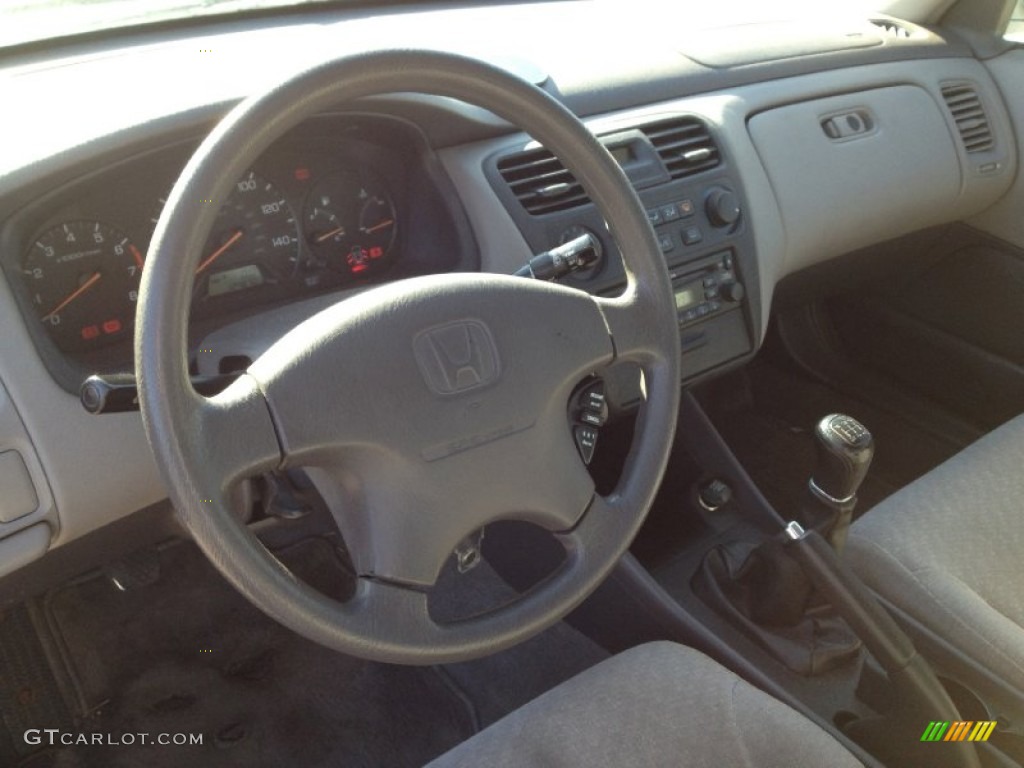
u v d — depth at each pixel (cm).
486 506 99
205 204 88
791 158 187
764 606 154
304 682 180
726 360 173
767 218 178
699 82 183
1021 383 228
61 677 171
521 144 152
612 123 164
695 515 176
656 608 158
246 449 89
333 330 93
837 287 236
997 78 230
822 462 134
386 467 94
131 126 119
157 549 161
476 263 149
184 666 179
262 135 91
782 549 151
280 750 169
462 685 181
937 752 130
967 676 132
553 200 151
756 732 112
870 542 146
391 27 187
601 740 111
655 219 160
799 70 199
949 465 162
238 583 87
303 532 190
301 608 89
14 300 114
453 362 96
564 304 105
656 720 113
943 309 239
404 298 96
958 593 136
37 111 126
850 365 256
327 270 150
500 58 163
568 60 177
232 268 141
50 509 117
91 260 126
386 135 144
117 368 130
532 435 101
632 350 111
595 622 174
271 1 180
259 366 92
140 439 121
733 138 174
